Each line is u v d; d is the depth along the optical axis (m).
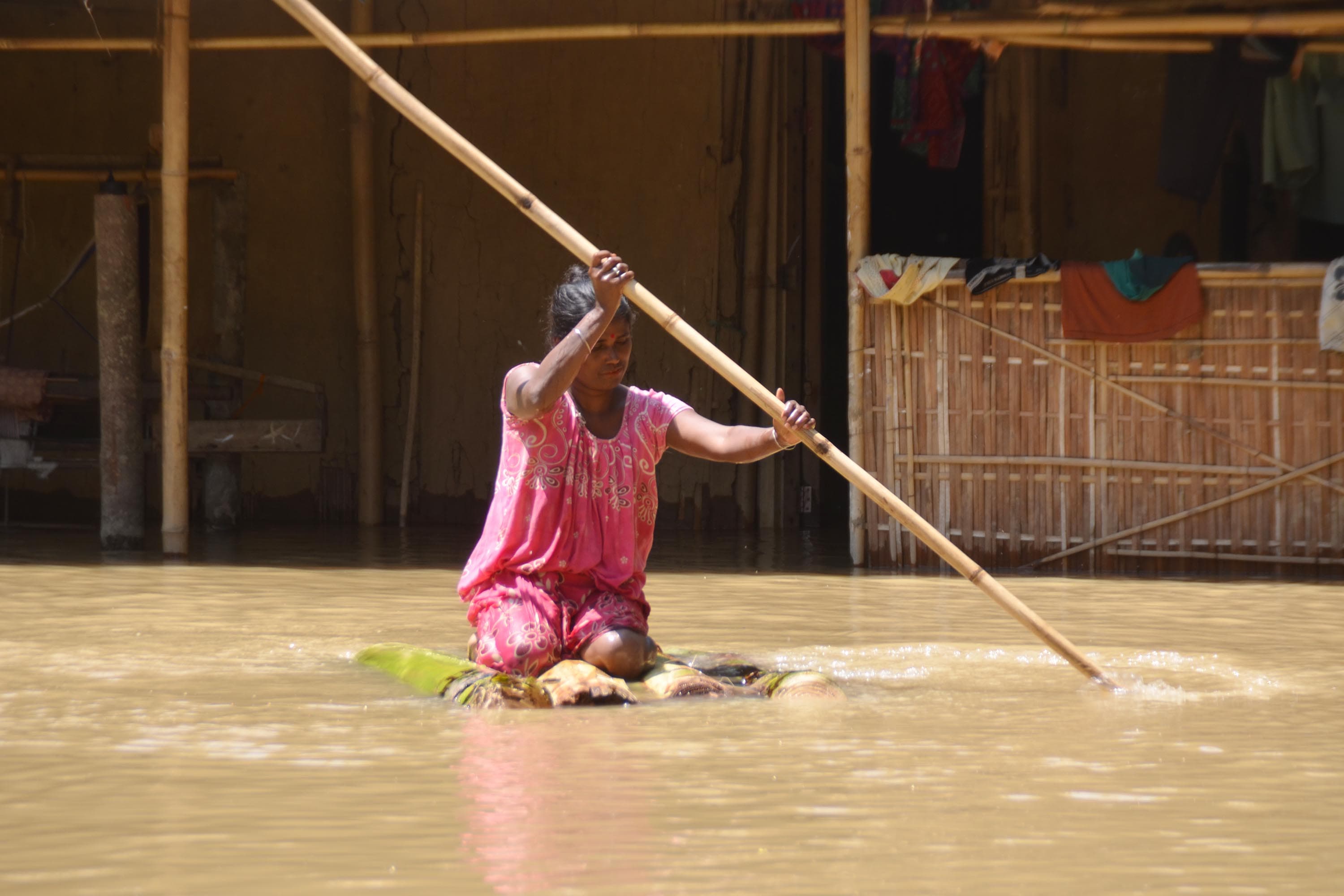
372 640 7.04
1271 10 11.97
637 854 3.10
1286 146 12.89
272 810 3.49
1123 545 11.86
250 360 17.11
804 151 17.12
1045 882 2.92
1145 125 16.50
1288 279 11.44
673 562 12.29
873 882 2.91
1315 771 4.04
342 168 17.02
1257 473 11.57
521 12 16.91
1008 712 5.11
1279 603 9.31
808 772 3.98
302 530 15.55
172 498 12.01
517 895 2.80
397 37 12.41
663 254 16.86
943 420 12.14
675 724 4.80
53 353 16.86
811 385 17.22
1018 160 16.66
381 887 2.85
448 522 16.98
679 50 16.73
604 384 6.23
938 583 10.62
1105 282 11.67
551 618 5.97
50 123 17.05
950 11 12.82
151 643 6.86
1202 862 3.08
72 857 3.07
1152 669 6.36
